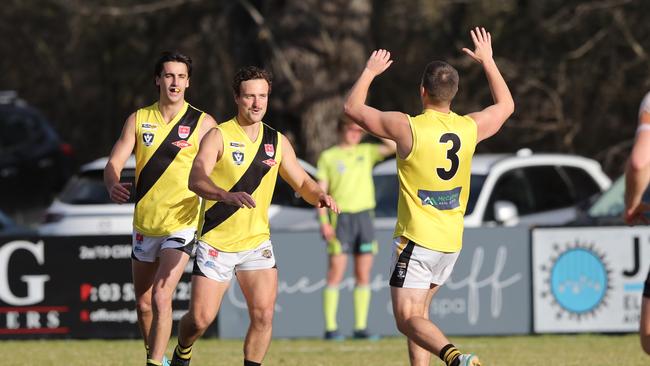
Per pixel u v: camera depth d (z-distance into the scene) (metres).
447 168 25.19
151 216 28.02
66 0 99.69
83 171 55.88
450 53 95.31
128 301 45.00
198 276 25.89
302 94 70.88
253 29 74.50
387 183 53.25
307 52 70.94
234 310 45.09
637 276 44.69
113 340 44.72
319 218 42.97
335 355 37.84
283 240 45.41
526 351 38.72
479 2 91.56
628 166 20.20
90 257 45.06
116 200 27.14
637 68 88.88
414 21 95.88
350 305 45.50
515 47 92.19
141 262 28.48
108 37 103.31
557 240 45.03
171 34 100.81
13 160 83.38
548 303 45.06
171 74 27.94
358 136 43.47
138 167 28.17
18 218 83.31
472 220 50.28
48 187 84.56
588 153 92.94
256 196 25.92
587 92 92.00
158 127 28.03
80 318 44.94
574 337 44.09
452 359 23.95
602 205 51.22
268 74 25.89
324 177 43.19
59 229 54.19
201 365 34.94
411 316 24.98
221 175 25.72
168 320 27.06
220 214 25.81
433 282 25.94
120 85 106.75
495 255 45.09
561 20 89.44
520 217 52.66
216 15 96.38
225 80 96.75
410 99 97.56
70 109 110.19
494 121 25.88
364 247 43.19
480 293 45.06
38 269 44.94
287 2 71.00
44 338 44.88
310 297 45.28
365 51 72.44
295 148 72.31
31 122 85.00
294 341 44.00
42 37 106.88
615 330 44.81
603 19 87.94
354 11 71.50
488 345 40.97
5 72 109.19
